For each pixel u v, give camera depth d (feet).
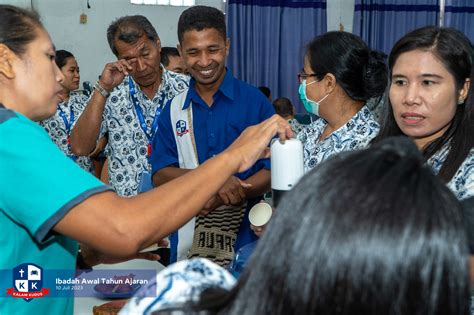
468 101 3.39
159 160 6.07
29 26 3.00
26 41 2.96
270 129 3.37
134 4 17.49
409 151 1.53
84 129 7.04
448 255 1.36
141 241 2.72
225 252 5.32
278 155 3.78
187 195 2.92
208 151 5.92
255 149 3.26
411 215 1.35
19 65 2.97
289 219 1.47
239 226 5.48
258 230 4.45
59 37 16.85
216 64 5.68
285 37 18.97
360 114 4.87
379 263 1.33
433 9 19.97
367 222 1.35
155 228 2.77
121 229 2.67
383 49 19.86
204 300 1.74
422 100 3.41
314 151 5.07
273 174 3.85
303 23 19.06
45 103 3.11
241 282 1.61
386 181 1.41
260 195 5.68
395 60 3.56
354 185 1.41
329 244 1.36
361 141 4.71
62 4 16.71
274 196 3.88
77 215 2.64
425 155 3.52
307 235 1.40
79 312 4.35
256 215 4.47
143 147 7.64
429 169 1.50
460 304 1.41
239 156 3.18
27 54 2.97
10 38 2.91
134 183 7.67
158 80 7.68
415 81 3.44
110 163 7.75
